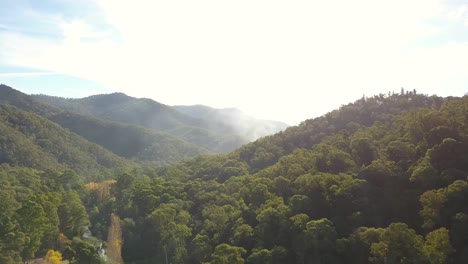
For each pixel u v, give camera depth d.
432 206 56.03
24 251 80.19
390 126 97.81
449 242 50.16
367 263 56.03
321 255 58.88
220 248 63.47
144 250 88.56
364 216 62.72
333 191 69.19
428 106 115.38
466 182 56.09
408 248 49.88
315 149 99.06
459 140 66.44
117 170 181.12
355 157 84.50
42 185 124.94
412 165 68.38
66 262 86.19
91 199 136.00
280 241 66.31
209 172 124.12
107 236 99.31
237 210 83.19
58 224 94.25
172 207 94.38
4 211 94.12
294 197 70.69
